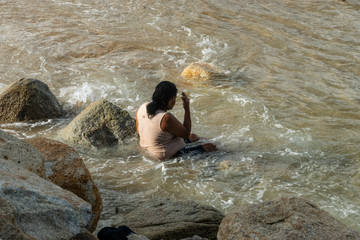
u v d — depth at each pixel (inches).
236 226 133.1
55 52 393.7
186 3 516.1
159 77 348.5
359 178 217.2
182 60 380.5
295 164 230.2
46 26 453.4
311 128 269.7
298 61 371.9
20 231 91.0
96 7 509.4
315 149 245.0
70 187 146.9
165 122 228.8
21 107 278.8
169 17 476.1
